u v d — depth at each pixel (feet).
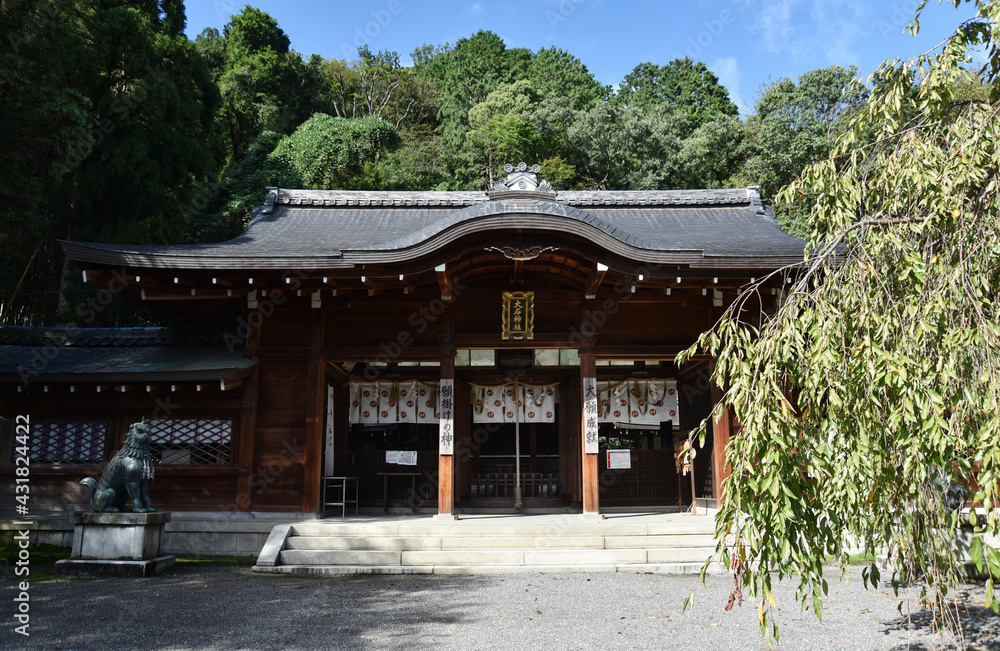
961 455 11.87
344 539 28.60
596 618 18.93
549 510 41.47
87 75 52.26
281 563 27.27
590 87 160.97
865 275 12.34
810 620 18.81
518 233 30.60
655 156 125.59
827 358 11.87
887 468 12.03
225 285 33.12
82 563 24.89
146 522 25.67
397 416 41.29
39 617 18.48
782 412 12.10
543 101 135.54
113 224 58.75
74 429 33.27
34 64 41.70
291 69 125.70
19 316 53.42
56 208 51.57
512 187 32.40
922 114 14.57
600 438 49.98
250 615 19.12
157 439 33.45
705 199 45.52
